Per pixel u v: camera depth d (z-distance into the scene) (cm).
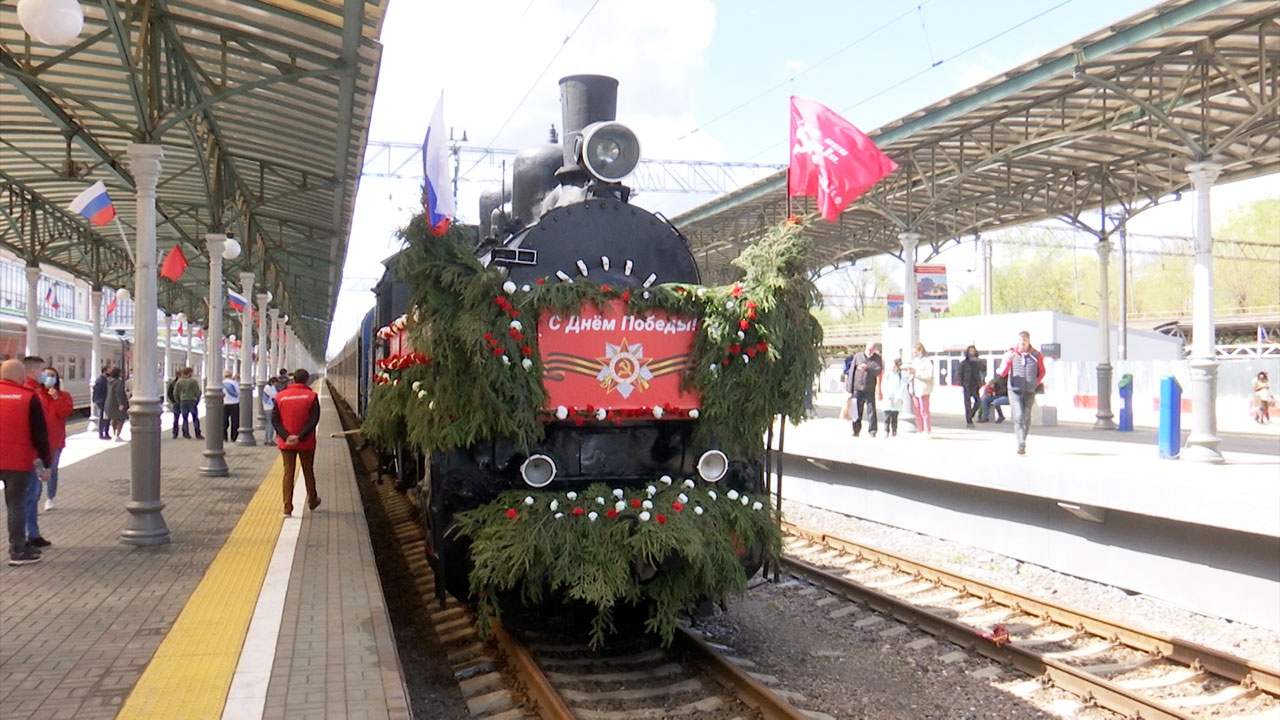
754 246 713
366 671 547
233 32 952
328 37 956
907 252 1898
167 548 893
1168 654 734
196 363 4691
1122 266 2103
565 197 773
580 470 684
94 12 966
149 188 897
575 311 664
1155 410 2531
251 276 1919
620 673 670
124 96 1217
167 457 1700
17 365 816
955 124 1625
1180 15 1115
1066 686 675
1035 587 993
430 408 659
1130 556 967
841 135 875
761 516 687
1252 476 1115
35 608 676
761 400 692
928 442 1647
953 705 649
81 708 484
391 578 999
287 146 1395
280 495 1244
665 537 621
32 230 1878
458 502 658
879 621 846
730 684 639
